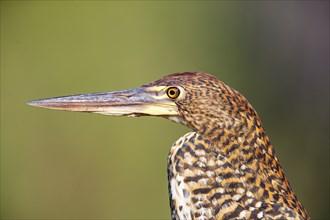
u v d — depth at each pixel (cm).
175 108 997
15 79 2233
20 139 2198
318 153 2159
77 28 2241
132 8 2239
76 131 2173
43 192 2169
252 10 2253
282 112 2198
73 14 2247
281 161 2169
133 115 1017
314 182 2144
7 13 2273
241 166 966
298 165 2159
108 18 2230
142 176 2116
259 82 2216
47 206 2159
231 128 970
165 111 1002
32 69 2236
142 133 2130
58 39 2248
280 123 2194
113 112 1026
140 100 1014
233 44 2234
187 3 2245
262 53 2234
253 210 950
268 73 2222
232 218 953
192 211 967
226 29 2241
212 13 2248
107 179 2128
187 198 970
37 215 2161
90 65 2209
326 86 2208
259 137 980
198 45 2227
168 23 2238
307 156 2161
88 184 2150
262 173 971
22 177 2180
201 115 978
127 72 2192
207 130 977
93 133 2158
